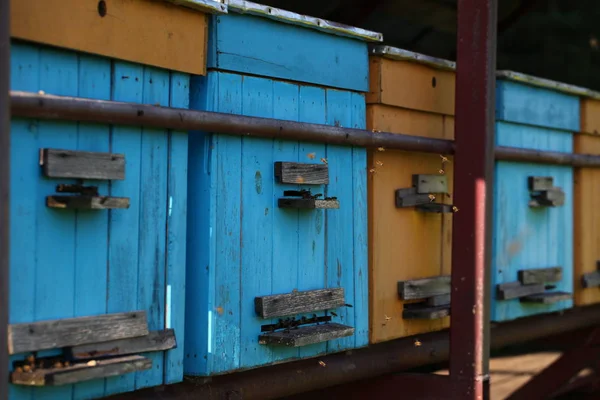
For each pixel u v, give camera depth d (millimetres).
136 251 2438
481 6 3443
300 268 3031
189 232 2721
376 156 3443
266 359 2887
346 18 4820
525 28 5871
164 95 2547
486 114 3447
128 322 2375
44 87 2182
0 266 1985
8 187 1997
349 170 3262
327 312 3158
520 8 5520
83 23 2252
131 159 2414
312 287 3082
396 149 3467
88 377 2176
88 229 2297
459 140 3512
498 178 4125
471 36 3475
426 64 3713
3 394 2008
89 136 2293
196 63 2639
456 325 3482
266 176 2889
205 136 2695
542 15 5746
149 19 2457
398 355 3650
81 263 2277
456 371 3475
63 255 2230
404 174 3615
